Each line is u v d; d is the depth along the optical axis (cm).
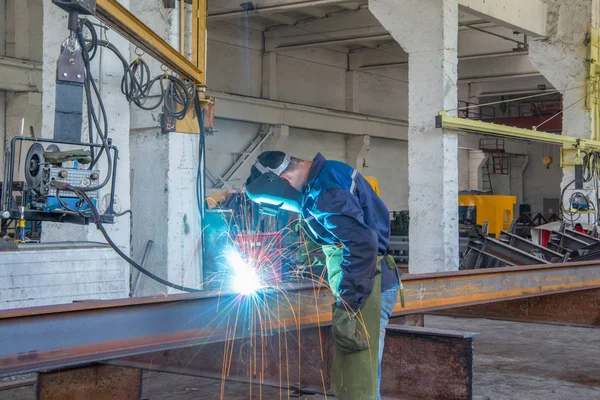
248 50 2027
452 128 1026
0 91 1539
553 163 3275
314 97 2239
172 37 673
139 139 688
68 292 470
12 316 272
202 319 346
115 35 598
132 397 434
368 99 2441
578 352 711
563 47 1383
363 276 297
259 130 2066
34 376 539
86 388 411
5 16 1543
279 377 409
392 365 398
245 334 363
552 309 719
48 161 401
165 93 639
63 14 600
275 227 756
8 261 438
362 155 2375
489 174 3222
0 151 1541
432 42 1027
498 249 892
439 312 758
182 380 568
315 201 306
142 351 316
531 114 3067
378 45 2302
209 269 678
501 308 733
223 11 1538
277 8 1465
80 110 414
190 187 688
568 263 684
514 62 2217
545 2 1387
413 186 1037
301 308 392
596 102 1374
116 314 310
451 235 1023
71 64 411
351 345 310
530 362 661
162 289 674
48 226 599
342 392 317
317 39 1994
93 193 430
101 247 493
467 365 376
